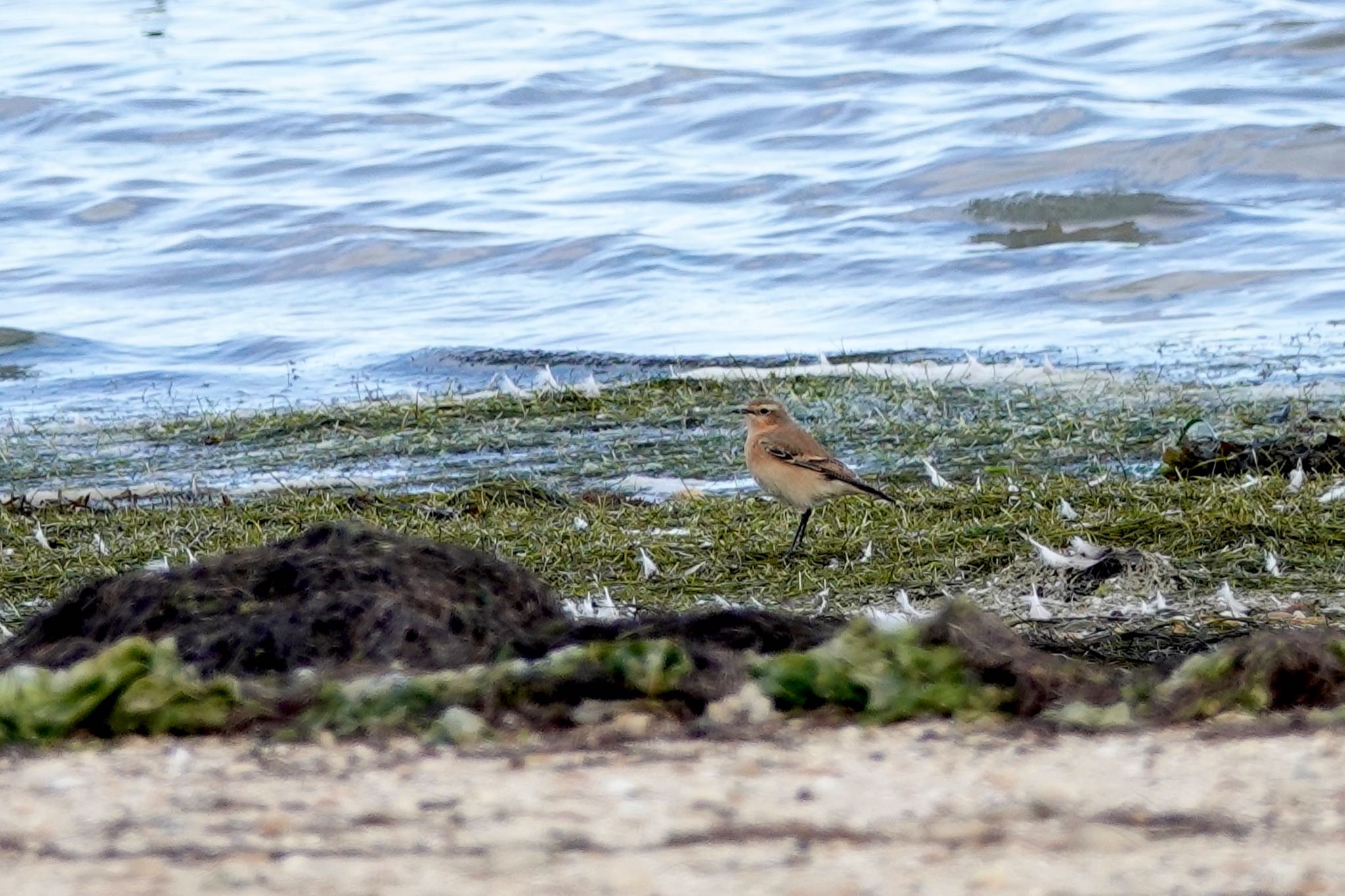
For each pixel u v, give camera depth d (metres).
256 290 29.83
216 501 16.64
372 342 25.91
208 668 9.06
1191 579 12.23
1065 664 8.63
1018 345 23.48
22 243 32.53
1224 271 27.03
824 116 36.00
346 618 9.23
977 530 13.59
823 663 8.35
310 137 37.81
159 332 27.22
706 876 6.14
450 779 7.36
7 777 7.52
